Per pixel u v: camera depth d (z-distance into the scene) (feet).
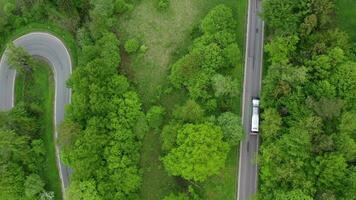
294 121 374.02
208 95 401.90
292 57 389.80
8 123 413.39
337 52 369.71
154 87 427.33
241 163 402.72
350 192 346.74
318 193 358.84
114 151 392.27
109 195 388.78
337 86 370.12
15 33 466.29
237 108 411.54
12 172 402.93
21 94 453.58
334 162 349.41
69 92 446.60
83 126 404.16
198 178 375.25
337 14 410.72
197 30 429.79
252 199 373.81
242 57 419.54
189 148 369.50
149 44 436.35
